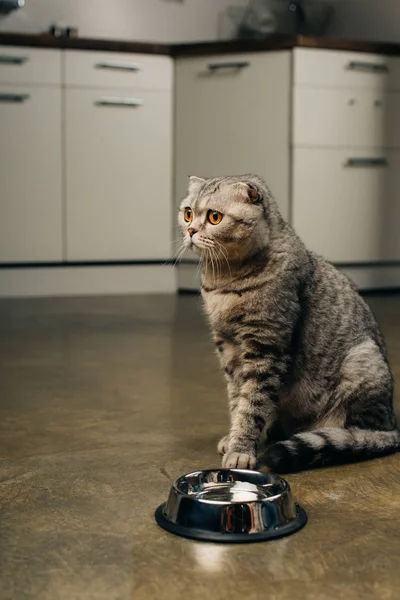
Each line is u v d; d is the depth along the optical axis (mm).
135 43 4453
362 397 1812
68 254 4496
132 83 4496
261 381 1751
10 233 4383
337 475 1640
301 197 4352
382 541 1283
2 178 4332
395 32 5035
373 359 1832
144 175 4586
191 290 4664
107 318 3764
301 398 1839
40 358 2865
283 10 5535
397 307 4141
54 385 2457
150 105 4543
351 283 1945
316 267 1870
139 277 4664
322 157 4375
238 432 1727
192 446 1842
